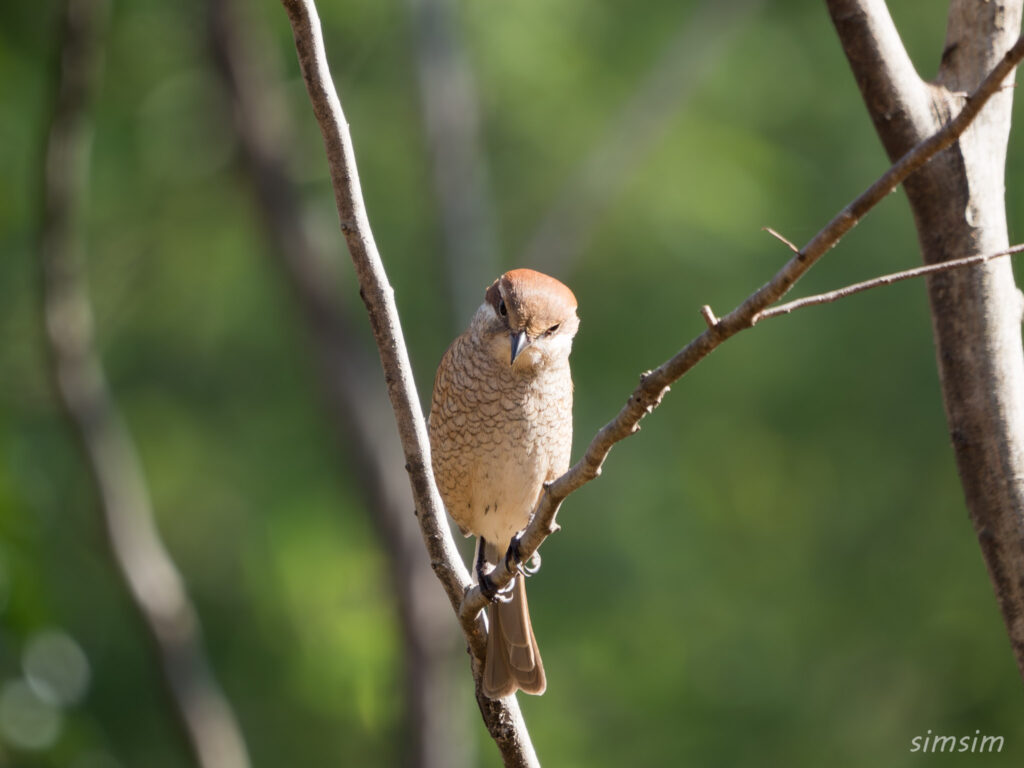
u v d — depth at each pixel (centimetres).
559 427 713
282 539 1252
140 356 1356
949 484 1362
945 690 1374
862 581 1399
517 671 640
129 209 1316
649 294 1280
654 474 1316
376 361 1327
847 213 360
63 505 1310
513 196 1293
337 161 488
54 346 995
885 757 1340
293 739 1340
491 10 1221
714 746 1319
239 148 1154
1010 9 492
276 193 1152
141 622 1034
